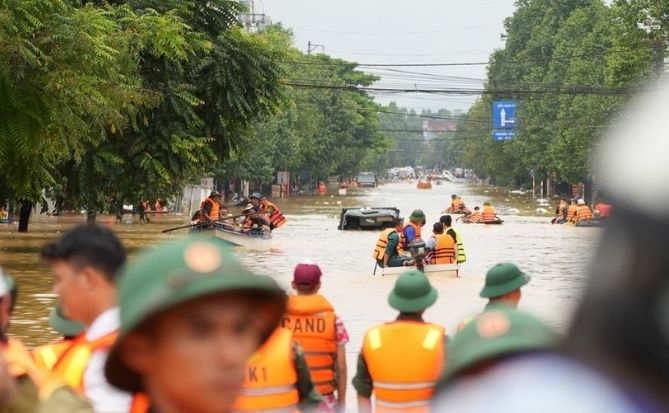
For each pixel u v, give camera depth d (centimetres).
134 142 5894
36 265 5266
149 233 8206
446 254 5003
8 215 9069
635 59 9794
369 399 1329
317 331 1480
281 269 5484
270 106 6469
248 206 7606
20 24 4019
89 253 779
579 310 216
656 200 204
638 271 205
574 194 17738
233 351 362
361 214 9456
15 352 830
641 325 205
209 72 6212
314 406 1152
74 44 4194
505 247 7419
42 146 4331
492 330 275
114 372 376
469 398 228
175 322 360
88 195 5903
